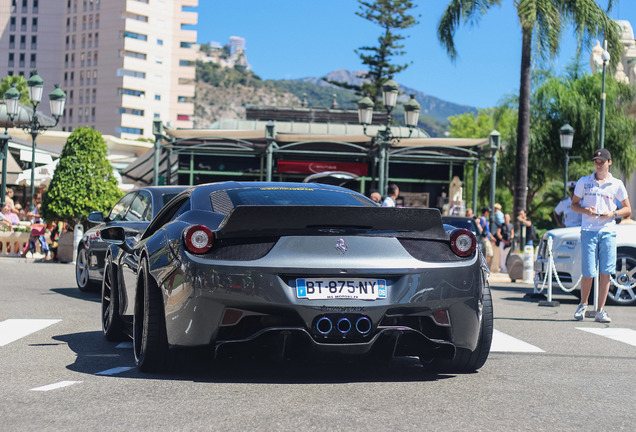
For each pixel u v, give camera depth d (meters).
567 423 3.92
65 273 16.84
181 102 168.88
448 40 28.06
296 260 4.73
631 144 37.34
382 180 24.97
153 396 4.48
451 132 73.06
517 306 11.59
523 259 18.97
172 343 4.97
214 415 3.98
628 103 37.66
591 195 9.39
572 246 12.57
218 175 31.41
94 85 166.50
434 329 4.98
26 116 37.62
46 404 4.25
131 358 6.00
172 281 4.93
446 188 31.80
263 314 4.72
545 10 26.38
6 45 176.50
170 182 30.03
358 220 4.87
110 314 6.94
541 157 38.50
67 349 6.49
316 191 5.81
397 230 4.96
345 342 4.77
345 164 31.12
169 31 167.38
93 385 4.81
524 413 4.14
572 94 37.44
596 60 38.53
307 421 3.86
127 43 161.12
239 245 4.80
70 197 21.86
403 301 4.80
